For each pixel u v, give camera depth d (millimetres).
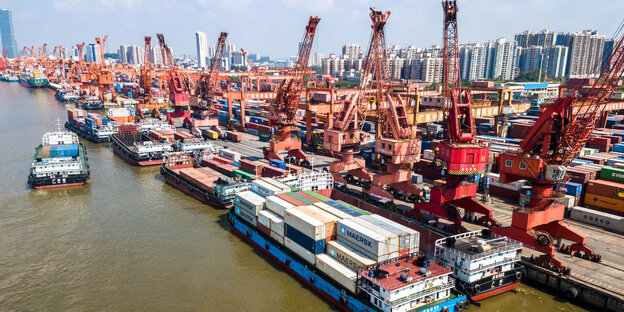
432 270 42344
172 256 57750
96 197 82750
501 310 45062
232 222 67000
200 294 48344
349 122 86000
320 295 48312
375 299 40500
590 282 46312
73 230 66188
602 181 69312
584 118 50375
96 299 47188
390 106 75625
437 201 62469
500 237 50594
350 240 47500
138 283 50594
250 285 50469
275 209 58688
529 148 52125
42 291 48781
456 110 58875
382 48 79562
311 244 49406
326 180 76000
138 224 68875
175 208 76812
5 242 61625
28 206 77125
